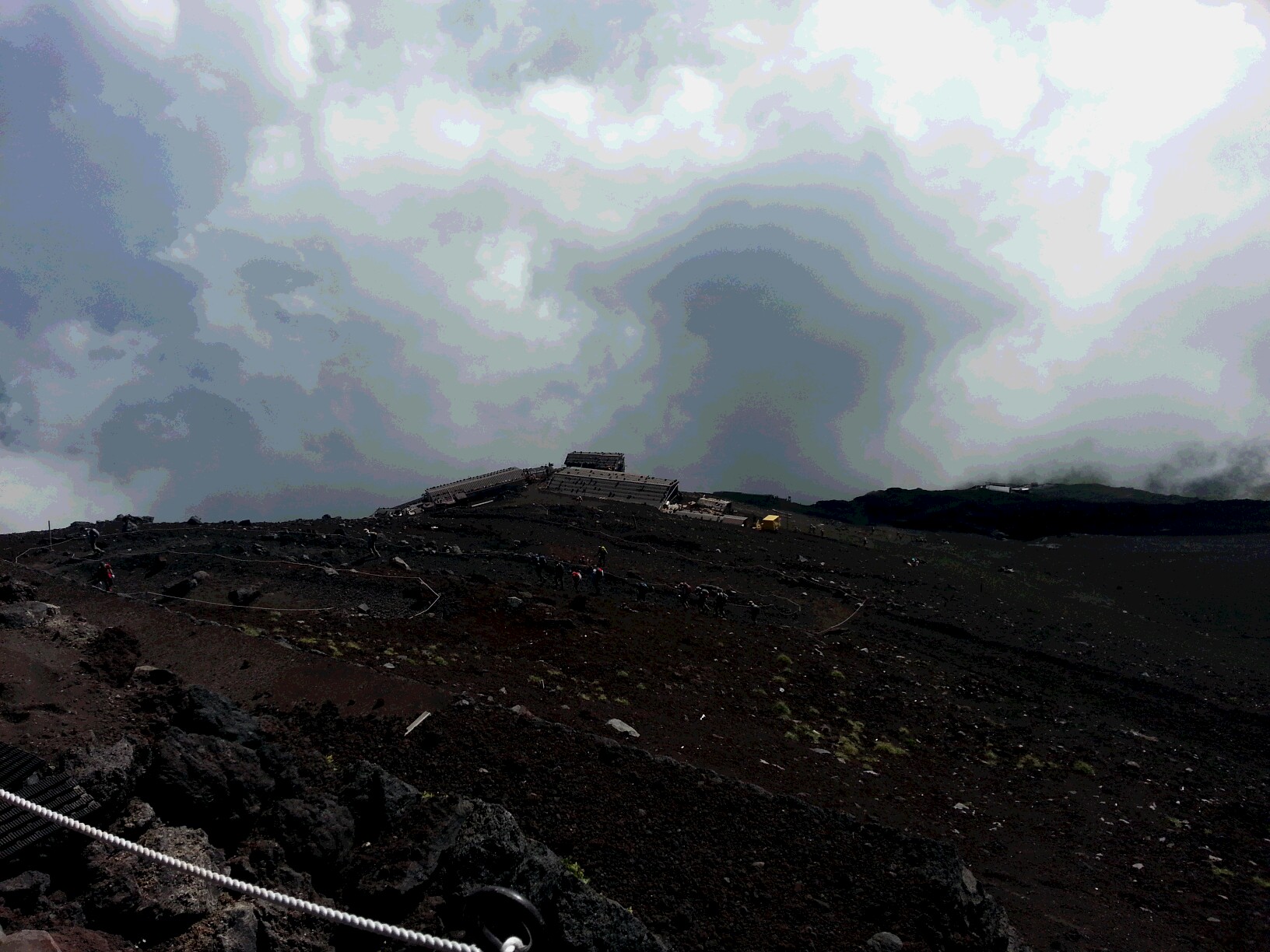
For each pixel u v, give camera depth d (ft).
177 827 29.12
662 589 115.65
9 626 40.93
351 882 31.19
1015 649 116.47
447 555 117.19
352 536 123.13
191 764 31.35
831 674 94.32
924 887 42.37
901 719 86.48
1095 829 68.13
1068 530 223.30
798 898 40.75
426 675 63.62
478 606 91.56
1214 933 53.62
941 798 68.59
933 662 108.47
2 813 24.45
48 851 24.95
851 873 43.06
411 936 17.84
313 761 38.83
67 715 33.73
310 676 51.52
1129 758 84.74
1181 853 65.10
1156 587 163.22
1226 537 203.21
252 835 31.68
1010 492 257.75
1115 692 103.60
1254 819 72.84
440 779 44.62
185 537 111.14
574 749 49.42
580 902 31.89
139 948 24.17
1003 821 67.05
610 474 213.25
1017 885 56.29
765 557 151.43
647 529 161.99
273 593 89.15
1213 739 92.63
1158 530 218.59
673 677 81.76
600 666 80.07
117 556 96.53
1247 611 147.84
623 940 31.58
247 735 37.14
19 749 28.07
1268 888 60.23
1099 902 55.88
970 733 86.38
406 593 93.25
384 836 33.78
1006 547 196.95
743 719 75.00
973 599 142.20
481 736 48.65
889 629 117.80
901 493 259.19
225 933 24.97
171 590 86.94
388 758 45.50
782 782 61.05
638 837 43.04
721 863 42.39
